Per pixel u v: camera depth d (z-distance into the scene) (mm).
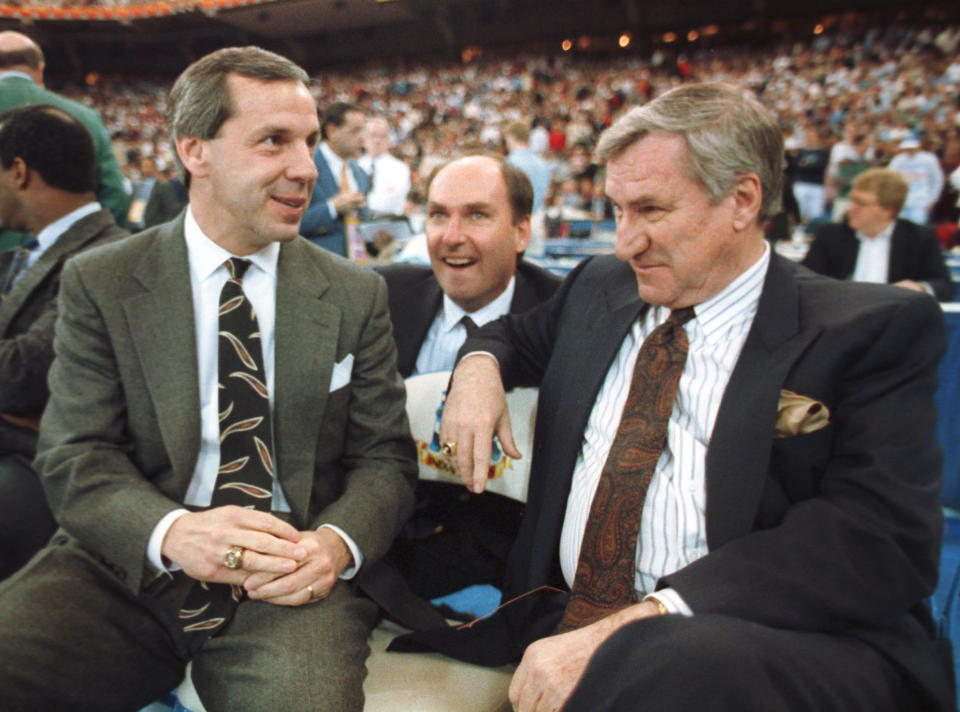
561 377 1403
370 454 1431
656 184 1078
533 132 12633
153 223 4434
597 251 4645
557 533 1311
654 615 930
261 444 1299
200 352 1309
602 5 22297
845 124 13586
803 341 1103
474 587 1574
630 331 1329
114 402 1288
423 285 1994
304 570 1164
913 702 997
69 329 1276
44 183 1902
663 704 814
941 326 1108
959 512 2365
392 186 4918
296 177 1230
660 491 1155
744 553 1007
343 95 24359
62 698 1128
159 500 1210
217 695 1159
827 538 999
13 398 1774
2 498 1785
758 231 1177
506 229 1748
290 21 24297
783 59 19297
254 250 1324
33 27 23922
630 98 18609
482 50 24906
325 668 1121
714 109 1067
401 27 24750
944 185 5895
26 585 1225
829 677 890
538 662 972
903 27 18547
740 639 860
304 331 1335
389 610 1334
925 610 1105
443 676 1254
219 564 1123
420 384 1646
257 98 1189
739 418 1103
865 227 3496
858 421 1061
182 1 22891
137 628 1224
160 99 25328
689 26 21984
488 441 1312
